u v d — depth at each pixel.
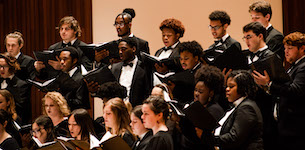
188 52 7.84
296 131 7.10
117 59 9.37
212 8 11.71
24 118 9.73
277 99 7.47
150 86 8.98
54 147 6.27
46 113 8.65
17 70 9.91
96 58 9.37
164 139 5.84
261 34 7.72
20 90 9.70
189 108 5.84
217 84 6.67
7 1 12.98
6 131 8.16
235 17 11.55
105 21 12.46
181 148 6.33
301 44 7.37
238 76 6.26
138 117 6.42
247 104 6.09
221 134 6.21
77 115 7.33
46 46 12.82
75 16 12.62
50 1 12.77
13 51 10.16
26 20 12.92
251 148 5.98
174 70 7.97
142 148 6.24
